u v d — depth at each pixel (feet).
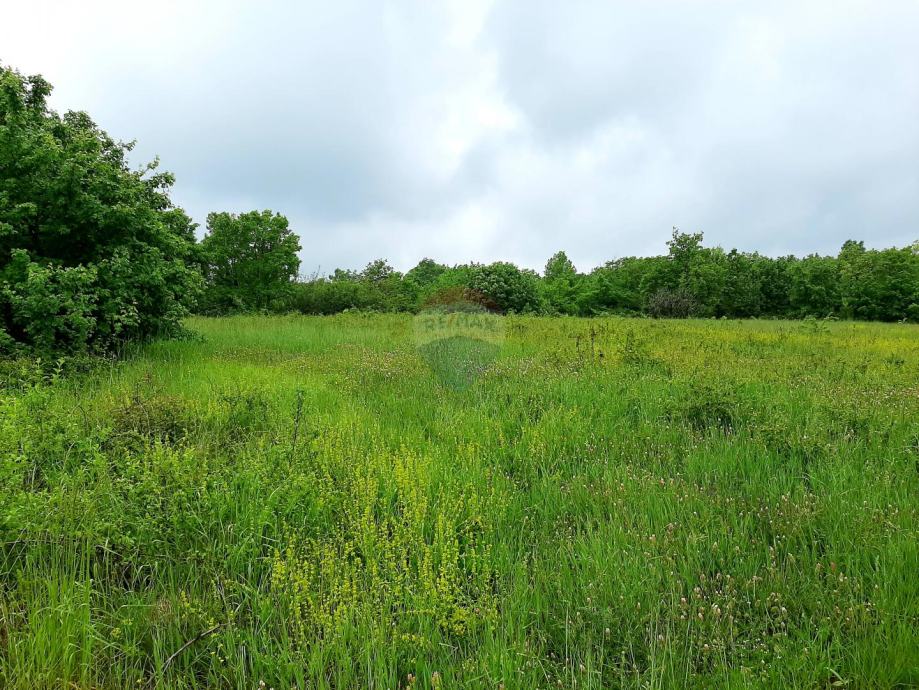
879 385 21.66
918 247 146.10
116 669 7.02
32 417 12.11
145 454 11.84
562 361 28.02
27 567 8.46
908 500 10.77
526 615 8.06
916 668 6.55
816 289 150.00
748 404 17.44
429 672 6.99
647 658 7.16
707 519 10.30
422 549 9.46
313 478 11.27
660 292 149.28
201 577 8.85
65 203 25.84
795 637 7.51
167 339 33.68
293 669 6.90
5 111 26.00
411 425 17.04
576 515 11.33
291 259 127.24
